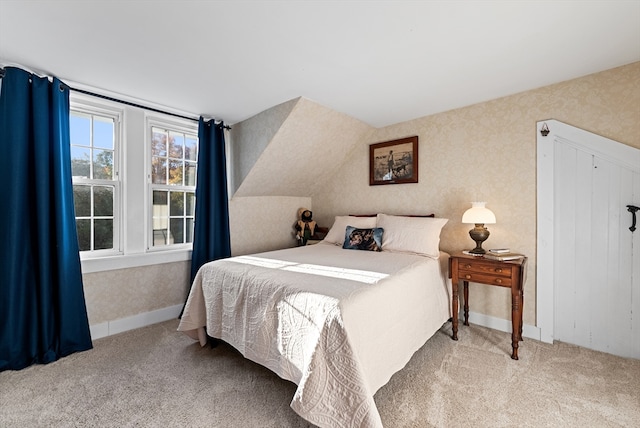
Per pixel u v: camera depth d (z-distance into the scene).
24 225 1.99
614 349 2.12
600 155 2.13
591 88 2.13
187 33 1.63
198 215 2.98
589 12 1.45
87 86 2.31
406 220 2.82
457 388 1.72
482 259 2.22
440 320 2.32
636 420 1.45
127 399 1.62
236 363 2.00
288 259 2.36
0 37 1.66
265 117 2.90
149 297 2.72
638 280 2.03
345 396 1.26
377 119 3.13
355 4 1.40
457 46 1.77
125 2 1.37
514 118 2.47
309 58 1.91
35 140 2.01
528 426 1.42
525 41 1.71
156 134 2.85
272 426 1.42
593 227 2.17
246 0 1.37
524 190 2.42
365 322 1.45
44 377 1.84
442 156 2.90
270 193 3.72
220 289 2.03
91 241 2.44
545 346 2.24
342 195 3.79
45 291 2.03
